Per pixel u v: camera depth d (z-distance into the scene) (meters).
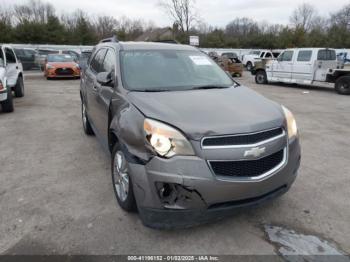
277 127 2.74
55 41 39.00
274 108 3.04
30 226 2.90
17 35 36.69
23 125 6.73
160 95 3.15
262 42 47.62
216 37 48.62
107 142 3.75
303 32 44.22
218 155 2.44
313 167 4.43
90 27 45.56
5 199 3.41
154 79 3.60
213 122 2.54
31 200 3.39
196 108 2.79
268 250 2.60
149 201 2.52
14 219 3.02
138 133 2.63
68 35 40.72
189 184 2.39
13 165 4.40
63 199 3.41
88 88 4.96
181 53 4.21
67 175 4.05
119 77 3.55
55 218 3.04
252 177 2.54
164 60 3.96
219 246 2.64
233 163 2.48
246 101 3.12
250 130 2.53
